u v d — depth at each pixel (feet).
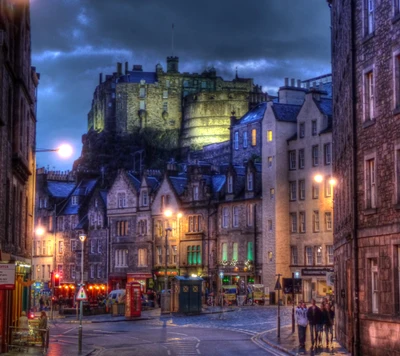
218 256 326.65
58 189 424.46
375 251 110.63
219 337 161.07
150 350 135.54
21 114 151.74
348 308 128.77
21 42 147.95
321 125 290.15
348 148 128.57
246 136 425.69
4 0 129.90
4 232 132.87
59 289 394.11
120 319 219.00
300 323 132.05
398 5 105.29
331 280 154.61
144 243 358.84
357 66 118.01
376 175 110.63
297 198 298.97
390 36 106.73
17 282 148.97
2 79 123.34
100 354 129.90
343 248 140.05
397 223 103.71
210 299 290.35
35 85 187.83
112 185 378.73
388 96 107.24
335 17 162.50
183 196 345.72
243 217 316.81
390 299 105.40
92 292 381.81
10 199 139.13
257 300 292.81
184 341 152.46
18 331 137.69
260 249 307.78
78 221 396.57
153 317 227.20
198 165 342.85
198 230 336.49
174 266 343.46
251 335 165.68
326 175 287.07
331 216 285.23
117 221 374.22
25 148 158.20
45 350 128.77
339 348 132.77
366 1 116.37
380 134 109.60
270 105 307.37
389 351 104.99
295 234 298.97
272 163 304.71
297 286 153.79
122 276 366.63
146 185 362.12
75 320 218.18
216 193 331.16
